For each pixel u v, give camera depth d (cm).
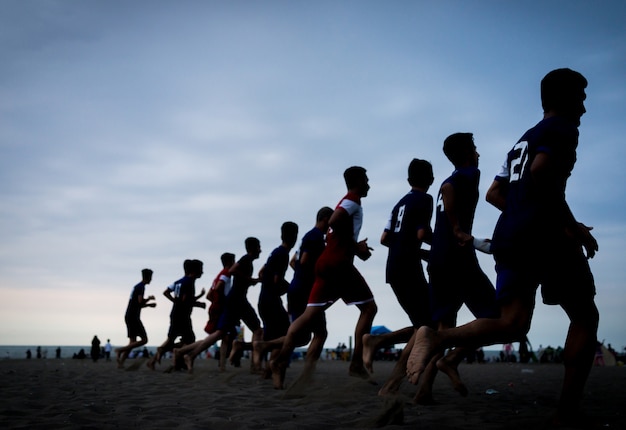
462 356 483
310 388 532
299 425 326
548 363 2823
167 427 330
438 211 427
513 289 274
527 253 275
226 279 918
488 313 400
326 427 322
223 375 816
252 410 401
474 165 430
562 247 282
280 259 705
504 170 330
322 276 538
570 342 296
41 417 369
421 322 460
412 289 465
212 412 387
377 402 438
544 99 305
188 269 1013
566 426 292
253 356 833
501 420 339
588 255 288
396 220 486
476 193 417
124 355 1095
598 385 704
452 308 408
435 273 414
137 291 1116
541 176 275
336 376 902
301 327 546
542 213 278
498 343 273
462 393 474
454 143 430
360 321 553
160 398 490
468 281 405
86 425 332
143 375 827
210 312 918
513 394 550
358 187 540
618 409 404
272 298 706
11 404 437
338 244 538
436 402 448
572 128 290
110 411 404
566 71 300
